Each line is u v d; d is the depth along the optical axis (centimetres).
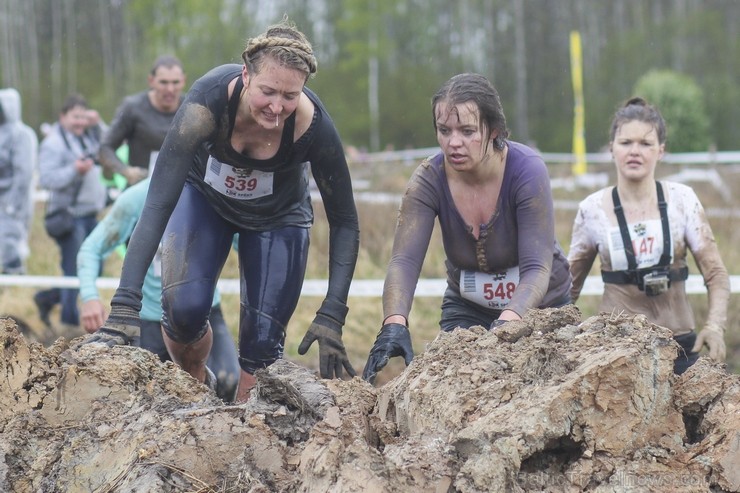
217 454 527
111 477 536
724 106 6988
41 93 7669
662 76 4359
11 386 588
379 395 606
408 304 720
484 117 694
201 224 773
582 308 1669
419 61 7906
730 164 3503
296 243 799
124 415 571
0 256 1784
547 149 7400
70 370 589
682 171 3052
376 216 2061
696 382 545
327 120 716
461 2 7925
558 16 8219
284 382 555
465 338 591
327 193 745
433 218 753
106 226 1041
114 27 8025
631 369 503
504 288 771
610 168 3484
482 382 537
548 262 716
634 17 8294
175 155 673
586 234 931
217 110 686
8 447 562
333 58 7744
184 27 7062
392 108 7300
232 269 1800
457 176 736
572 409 498
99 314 1023
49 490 542
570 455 509
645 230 905
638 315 554
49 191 1644
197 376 845
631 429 505
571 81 7775
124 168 1322
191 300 753
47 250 2202
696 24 7769
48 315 1698
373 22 7188
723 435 518
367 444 491
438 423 526
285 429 548
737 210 2297
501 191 730
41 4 8188
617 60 7719
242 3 7600
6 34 7919
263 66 657
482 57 8044
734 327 1602
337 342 735
